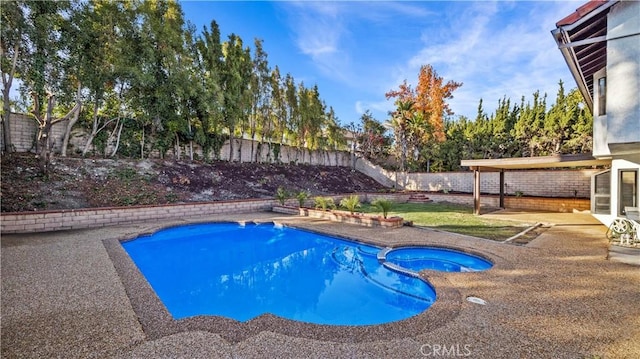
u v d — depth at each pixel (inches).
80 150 555.8
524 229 378.3
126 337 125.8
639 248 262.5
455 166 943.7
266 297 217.0
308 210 520.1
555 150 820.6
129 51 545.6
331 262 302.2
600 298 162.9
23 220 351.3
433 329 131.2
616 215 344.2
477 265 254.8
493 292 173.3
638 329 129.8
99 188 478.6
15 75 453.1
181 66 631.8
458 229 382.0
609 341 120.6
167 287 238.5
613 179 359.3
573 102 797.2
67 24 460.4
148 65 578.9
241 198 619.5
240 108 762.8
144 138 633.0
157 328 133.6
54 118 496.7
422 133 936.3
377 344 119.8
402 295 214.7
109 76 514.6
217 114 687.7
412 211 575.5
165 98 606.5
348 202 475.5
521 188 693.3
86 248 279.9
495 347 116.8
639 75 190.9
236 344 120.2
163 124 643.5
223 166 738.8
